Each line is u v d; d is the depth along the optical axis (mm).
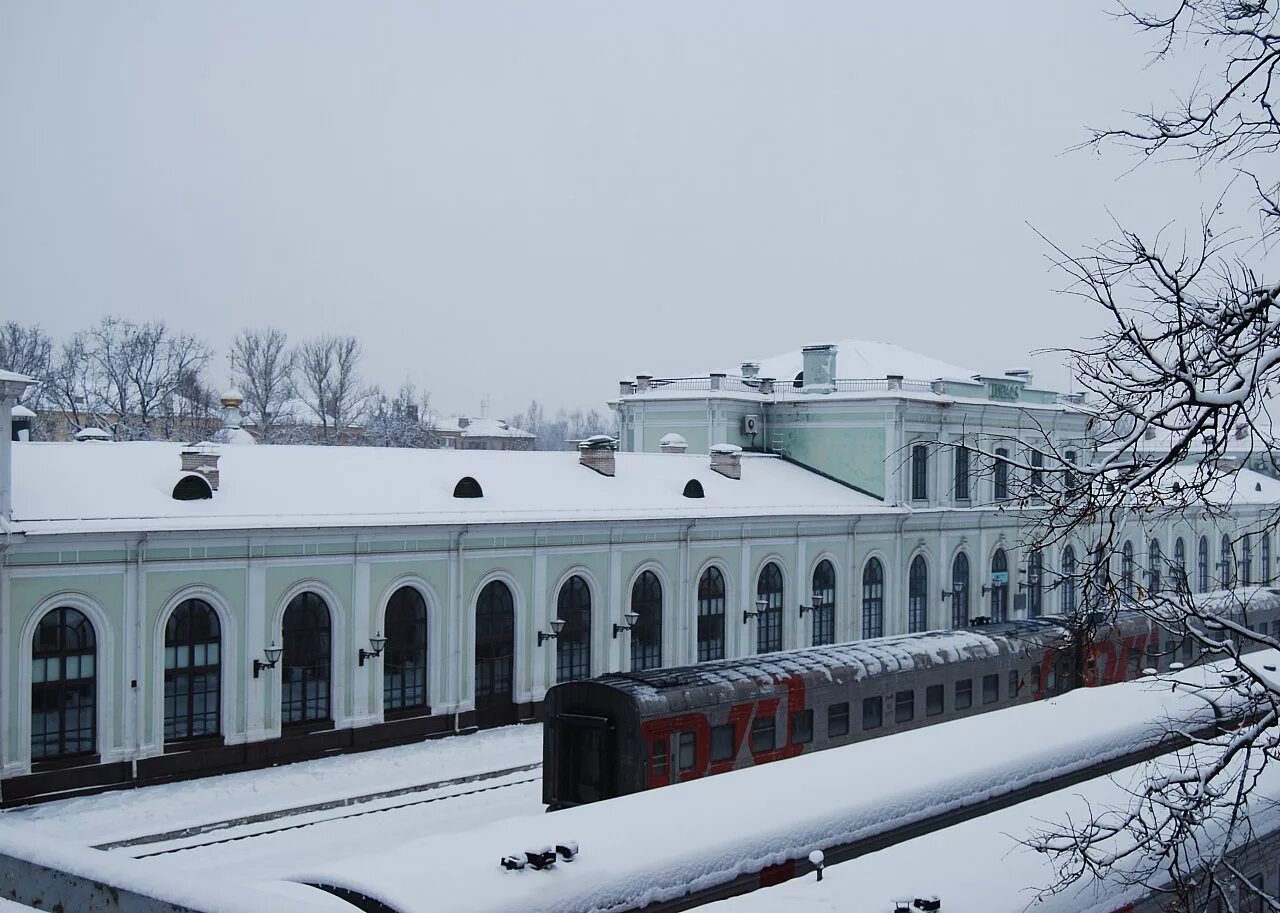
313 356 98250
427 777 32312
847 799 20547
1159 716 27391
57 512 30016
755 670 29781
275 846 26719
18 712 28938
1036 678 38125
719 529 44281
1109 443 12086
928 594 52750
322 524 33688
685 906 17312
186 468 33281
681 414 55750
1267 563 74250
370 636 35219
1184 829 12711
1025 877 16375
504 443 122375
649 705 26406
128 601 30688
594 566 40812
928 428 52562
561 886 15945
